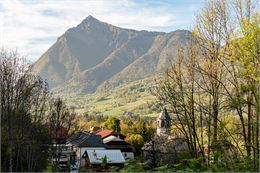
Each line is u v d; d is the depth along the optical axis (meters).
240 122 16.33
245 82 16.17
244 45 15.34
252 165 8.53
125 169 7.85
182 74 19.14
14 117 29.11
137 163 7.98
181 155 18.25
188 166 8.16
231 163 8.70
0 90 24.77
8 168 27.48
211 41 19.31
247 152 14.12
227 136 14.77
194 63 19.12
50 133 34.53
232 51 15.98
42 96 33.59
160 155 18.56
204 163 8.30
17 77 30.14
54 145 38.31
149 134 73.50
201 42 19.64
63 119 36.91
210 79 18.28
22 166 29.97
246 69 15.39
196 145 17.95
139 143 71.12
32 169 29.09
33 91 32.72
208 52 19.23
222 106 17.14
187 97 18.56
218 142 13.38
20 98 30.12
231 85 17.00
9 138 26.95
